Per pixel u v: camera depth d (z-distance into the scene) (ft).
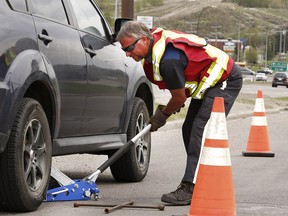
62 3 22.48
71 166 31.32
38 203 20.02
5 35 18.39
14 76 18.40
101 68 23.67
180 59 20.74
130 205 20.94
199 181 18.03
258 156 36.45
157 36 20.94
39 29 20.11
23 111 18.97
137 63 26.86
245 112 69.21
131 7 53.78
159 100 76.84
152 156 35.91
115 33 24.89
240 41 490.08
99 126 23.94
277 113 77.61
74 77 21.81
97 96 23.47
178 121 53.26
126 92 25.75
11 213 19.60
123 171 25.82
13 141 18.70
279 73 229.45
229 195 17.94
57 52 20.84
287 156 36.73
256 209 21.11
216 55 21.39
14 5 19.48
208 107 21.40
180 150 39.01
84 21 23.67
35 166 19.94
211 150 17.97
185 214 19.29
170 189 24.77
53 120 20.84
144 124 27.09
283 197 23.40
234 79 21.75
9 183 18.80
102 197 22.81
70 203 21.45
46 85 20.06
